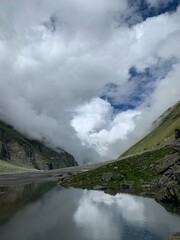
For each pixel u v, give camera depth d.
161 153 93.06
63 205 63.97
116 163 99.88
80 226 45.31
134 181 81.88
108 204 62.59
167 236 38.75
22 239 39.00
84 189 89.62
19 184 128.50
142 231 41.47
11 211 58.12
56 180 155.12
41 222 48.41
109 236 39.66
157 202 61.44
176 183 59.34
